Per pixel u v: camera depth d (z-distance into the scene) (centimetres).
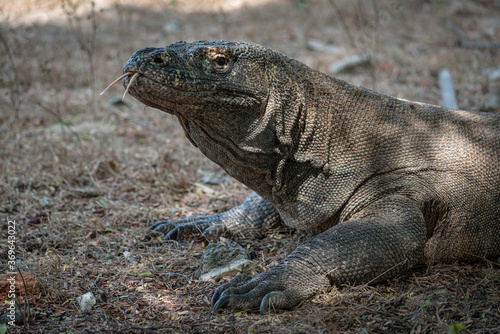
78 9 2202
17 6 2227
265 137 587
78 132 1136
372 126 620
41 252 666
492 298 524
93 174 923
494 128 640
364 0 2083
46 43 1700
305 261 544
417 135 625
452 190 614
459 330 440
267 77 583
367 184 617
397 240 562
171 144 1057
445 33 1783
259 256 657
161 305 534
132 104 1321
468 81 1328
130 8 2194
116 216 772
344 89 626
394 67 1470
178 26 1980
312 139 612
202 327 488
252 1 2367
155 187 894
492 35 1720
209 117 562
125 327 491
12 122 1116
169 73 532
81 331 485
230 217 723
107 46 1697
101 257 648
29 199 821
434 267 613
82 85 1443
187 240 702
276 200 632
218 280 583
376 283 562
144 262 631
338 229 570
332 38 1769
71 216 770
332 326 486
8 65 1466
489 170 621
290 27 1884
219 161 612
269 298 505
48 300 543
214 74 554
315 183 620
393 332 480
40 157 977
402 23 1858
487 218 628
